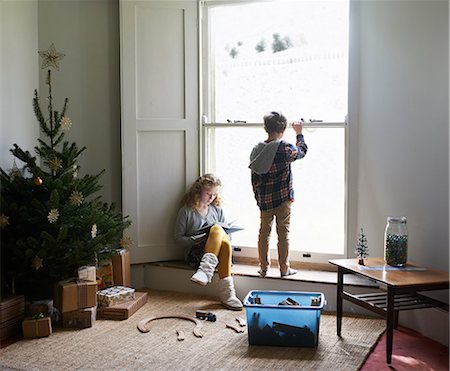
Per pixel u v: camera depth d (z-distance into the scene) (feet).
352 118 12.11
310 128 12.78
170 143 13.57
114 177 13.91
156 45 13.39
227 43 13.48
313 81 12.73
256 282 12.48
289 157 11.84
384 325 10.84
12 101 12.38
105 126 13.82
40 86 13.47
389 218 10.00
